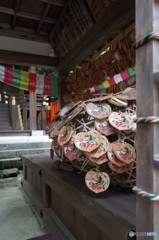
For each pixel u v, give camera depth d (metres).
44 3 3.55
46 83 4.55
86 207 1.34
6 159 4.74
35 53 4.48
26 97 10.50
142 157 0.80
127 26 2.55
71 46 3.88
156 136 0.75
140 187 0.81
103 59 2.91
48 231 1.96
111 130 1.47
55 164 2.29
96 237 1.30
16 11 3.63
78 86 3.91
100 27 2.85
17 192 3.32
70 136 1.50
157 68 0.75
